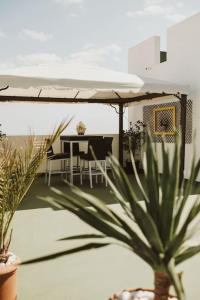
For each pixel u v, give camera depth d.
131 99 9.41
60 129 2.19
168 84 6.98
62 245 3.70
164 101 9.73
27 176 2.22
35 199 6.12
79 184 7.90
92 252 3.50
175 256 1.32
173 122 9.21
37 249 3.58
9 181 2.17
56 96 8.79
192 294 2.63
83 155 7.73
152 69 10.77
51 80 5.67
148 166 1.33
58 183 8.06
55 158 7.87
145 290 1.67
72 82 5.82
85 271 3.05
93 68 6.81
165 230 1.29
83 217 1.31
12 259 2.33
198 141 8.47
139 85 6.49
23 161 2.20
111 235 1.30
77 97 9.20
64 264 3.20
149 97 8.61
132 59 12.05
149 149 1.34
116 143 10.81
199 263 3.25
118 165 1.36
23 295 2.59
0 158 2.15
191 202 5.39
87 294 2.62
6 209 2.25
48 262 3.23
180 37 9.29
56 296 2.58
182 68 9.23
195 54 8.68
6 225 2.34
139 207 1.23
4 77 5.43
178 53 9.39
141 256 1.33
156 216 1.30
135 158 10.18
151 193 1.32
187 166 8.71
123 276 2.96
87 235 1.34
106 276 2.95
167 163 1.29
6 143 2.28
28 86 5.55
